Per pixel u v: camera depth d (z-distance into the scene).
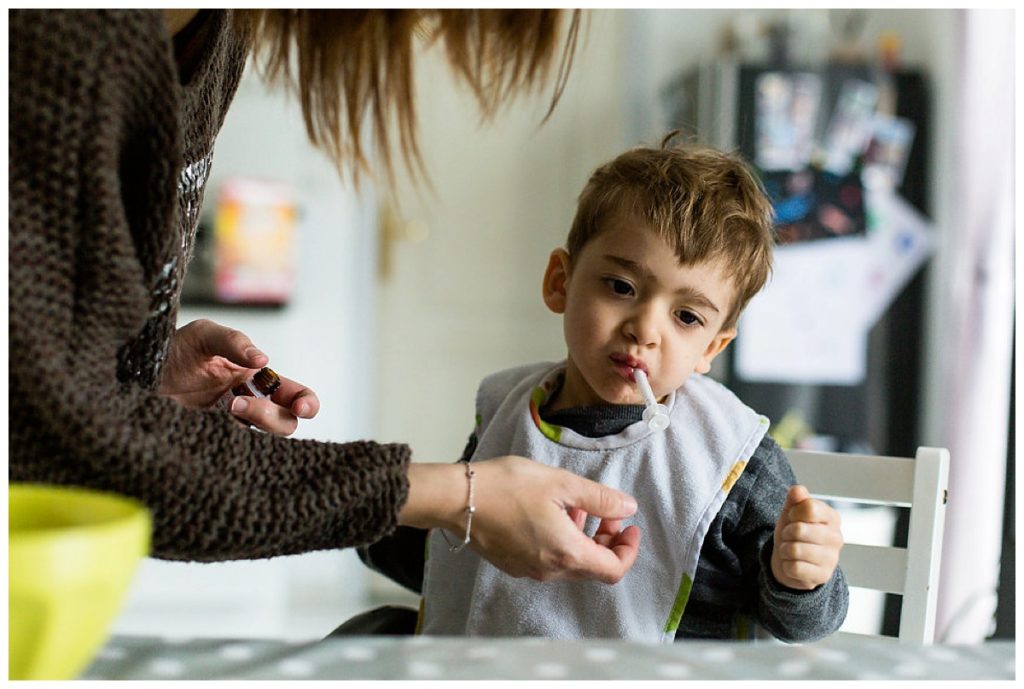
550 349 3.36
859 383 2.82
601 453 1.02
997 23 2.39
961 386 2.31
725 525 1.00
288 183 3.02
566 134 3.30
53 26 0.56
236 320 3.01
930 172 2.84
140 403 0.59
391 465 0.63
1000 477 2.23
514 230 3.34
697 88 2.90
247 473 0.60
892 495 1.01
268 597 2.97
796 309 2.81
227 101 0.90
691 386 1.08
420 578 1.14
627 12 3.23
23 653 0.39
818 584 0.88
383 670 0.50
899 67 2.92
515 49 0.79
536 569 0.71
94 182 0.56
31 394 0.55
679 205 1.00
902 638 0.98
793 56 2.92
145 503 0.57
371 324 3.25
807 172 2.80
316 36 0.76
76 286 0.57
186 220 0.80
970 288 2.36
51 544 0.38
